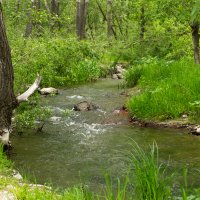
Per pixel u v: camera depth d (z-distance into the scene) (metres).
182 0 15.13
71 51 19.69
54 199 5.42
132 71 17.02
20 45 13.88
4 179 6.21
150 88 13.33
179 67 15.21
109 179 6.83
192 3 14.80
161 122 10.70
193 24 15.30
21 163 7.71
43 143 9.11
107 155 8.21
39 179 6.86
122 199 4.90
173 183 6.53
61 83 17.95
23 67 13.24
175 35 18.88
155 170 5.12
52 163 7.74
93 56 21.62
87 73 19.81
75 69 19.64
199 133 9.61
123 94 15.29
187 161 7.71
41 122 11.12
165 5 16.09
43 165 7.62
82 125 10.87
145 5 17.94
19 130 9.87
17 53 13.29
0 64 7.99
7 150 8.34
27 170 7.32
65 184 6.63
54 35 21.02
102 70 22.22
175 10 16.25
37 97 10.62
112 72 22.64
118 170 7.27
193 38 16.17
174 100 11.34
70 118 11.66
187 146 8.73
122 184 6.57
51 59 17.94
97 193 6.22
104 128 10.55
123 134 9.88
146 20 19.50
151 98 11.57
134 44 21.14
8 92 8.16
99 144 9.04
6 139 8.25
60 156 8.17
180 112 10.93
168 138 9.40
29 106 10.29
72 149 8.67
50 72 17.31
